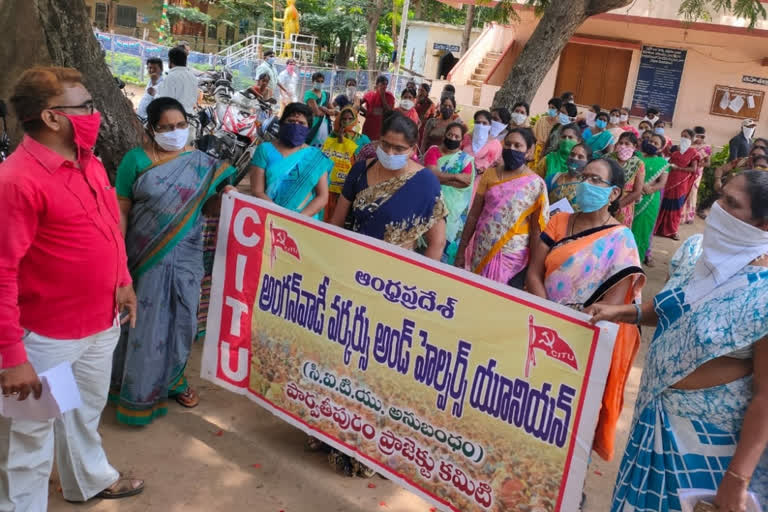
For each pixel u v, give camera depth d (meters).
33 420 2.59
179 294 3.72
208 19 35.41
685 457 2.34
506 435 2.89
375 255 3.23
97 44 4.97
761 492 2.34
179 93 8.68
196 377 4.52
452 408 3.04
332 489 3.44
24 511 2.72
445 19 40.38
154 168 3.58
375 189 3.53
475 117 6.46
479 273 4.59
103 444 3.62
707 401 2.28
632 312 2.64
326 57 35.41
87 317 2.77
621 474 2.53
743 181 2.20
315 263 3.45
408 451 3.20
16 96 2.51
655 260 9.82
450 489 3.08
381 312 3.24
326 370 3.46
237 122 8.93
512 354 2.86
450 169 5.65
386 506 3.35
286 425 4.03
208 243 4.85
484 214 4.57
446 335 3.04
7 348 2.42
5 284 2.42
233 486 3.38
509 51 20.52
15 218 2.44
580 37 18.16
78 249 2.65
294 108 4.25
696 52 17.36
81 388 2.95
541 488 2.82
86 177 2.68
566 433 2.73
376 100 11.19
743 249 2.21
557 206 4.32
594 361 2.64
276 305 3.63
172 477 3.40
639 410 2.50
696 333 2.25
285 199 4.32
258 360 3.74
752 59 16.91
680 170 11.17
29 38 4.89
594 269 3.26
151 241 3.63
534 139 4.48
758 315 2.12
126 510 3.13
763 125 17.19
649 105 18.08
